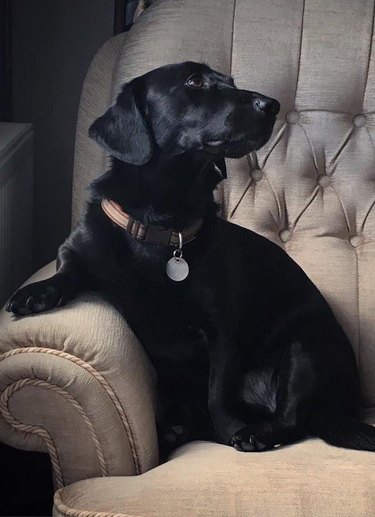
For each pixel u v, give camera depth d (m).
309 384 1.77
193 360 1.84
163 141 1.74
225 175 1.90
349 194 2.04
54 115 2.66
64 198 2.71
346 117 2.05
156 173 1.74
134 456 1.60
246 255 1.91
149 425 1.61
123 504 1.43
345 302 2.00
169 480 1.48
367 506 1.41
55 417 1.56
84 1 2.58
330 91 2.04
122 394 1.57
